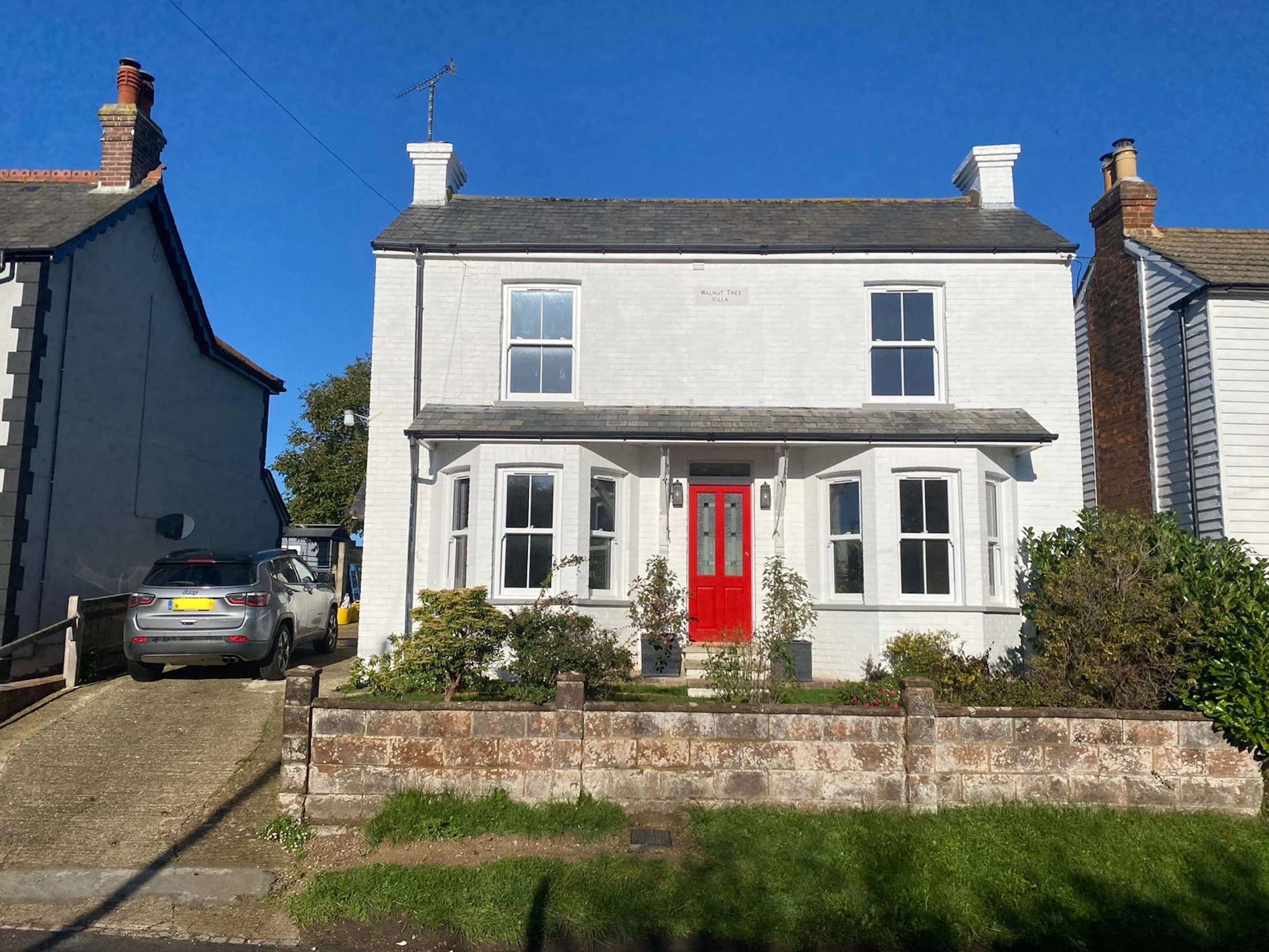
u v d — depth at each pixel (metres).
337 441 32.31
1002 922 5.66
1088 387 15.18
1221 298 11.91
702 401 12.04
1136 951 5.42
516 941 5.53
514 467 11.16
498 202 14.14
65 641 11.41
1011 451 11.66
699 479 12.01
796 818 6.82
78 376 12.30
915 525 11.09
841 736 7.07
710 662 8.84
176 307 15.09
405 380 11.91
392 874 6.13
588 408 11.90
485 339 12.14
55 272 11.84
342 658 14.23
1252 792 7.00
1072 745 7.06
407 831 6.65
